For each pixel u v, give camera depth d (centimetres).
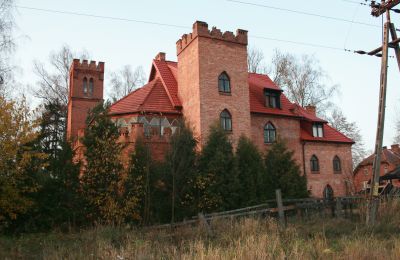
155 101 3173
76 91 4278
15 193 1808
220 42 3133
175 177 2194
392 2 1903
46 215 1992
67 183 2056
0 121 1819
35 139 1995
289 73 5225
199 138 2512
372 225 1609
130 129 2736
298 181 2528
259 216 1734
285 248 1201
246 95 3183
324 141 3866
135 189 2112
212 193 2241
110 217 1997
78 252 1351
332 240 1410
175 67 3569
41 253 1441
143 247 1263
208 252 1099
